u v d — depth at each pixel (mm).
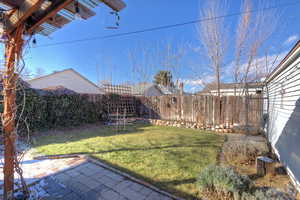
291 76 3150
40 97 6008
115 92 9906
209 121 7289
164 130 6695
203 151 3875
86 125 7613
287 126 3211
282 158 3338
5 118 1737
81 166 2955
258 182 2525
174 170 2803
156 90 18656
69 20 1905
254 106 6449
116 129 6789
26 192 1942
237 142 3971
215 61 8539
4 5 1438
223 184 1950
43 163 3076
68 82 13016
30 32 1749
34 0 1256
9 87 1705
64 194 2109
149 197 2066
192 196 2082
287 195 1904
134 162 3123
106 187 2283
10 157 1800
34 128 5766
